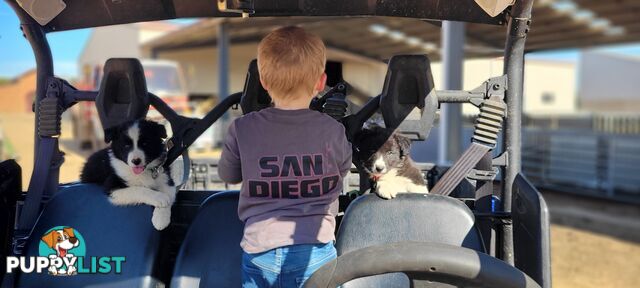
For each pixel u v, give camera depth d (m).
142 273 2.13
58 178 2.55
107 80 2.43
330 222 1.81
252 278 1.75
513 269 1.44
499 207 2.38
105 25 2.56
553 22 12.95
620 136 10.52
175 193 2.50
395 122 2.38
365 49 17.44
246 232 1.76
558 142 11.67
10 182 2.28
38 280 2.15
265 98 2.45
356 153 2.45
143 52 22.08
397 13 2.53
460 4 2.43
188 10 2.58
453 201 2.14
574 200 10.25
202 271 2.13
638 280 5.77
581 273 5.99
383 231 2.08
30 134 15.68
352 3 2.50
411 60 2.31
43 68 2.45
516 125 2.31
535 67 34.12
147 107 2.50
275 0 2.50
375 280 2.00
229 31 14.06
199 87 23.38
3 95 33.75
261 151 1.75
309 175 1.75
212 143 12.48
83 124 12.97
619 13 11.83
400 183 2.36
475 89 2.33
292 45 1.75
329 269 1.48
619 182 10.51
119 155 2.34
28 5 2.09
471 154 2.32
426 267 1.43
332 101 2.38
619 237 7.52
